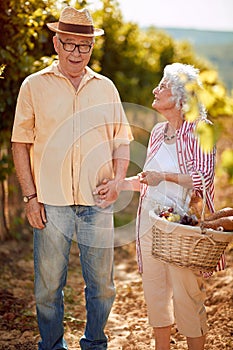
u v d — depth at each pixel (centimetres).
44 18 710
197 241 437
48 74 479
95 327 501
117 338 595
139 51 1611
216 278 727
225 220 448
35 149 484
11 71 738
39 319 500
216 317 614
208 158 460
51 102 477
